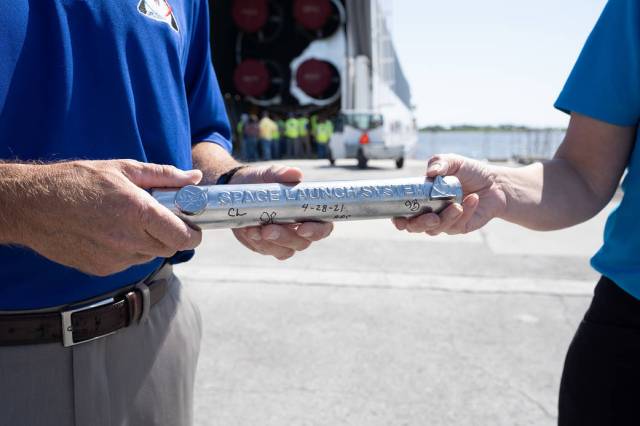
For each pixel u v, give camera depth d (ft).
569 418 4.26
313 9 67.92
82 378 3.58
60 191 2.69
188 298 4.73
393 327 12.48
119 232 2.77
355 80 64.69
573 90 4.33
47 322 3.46
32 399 3.45
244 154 67.21
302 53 71.92
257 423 8.87
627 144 4.33
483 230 22.03
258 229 3.31
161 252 2.94
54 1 3.28
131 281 3.84
